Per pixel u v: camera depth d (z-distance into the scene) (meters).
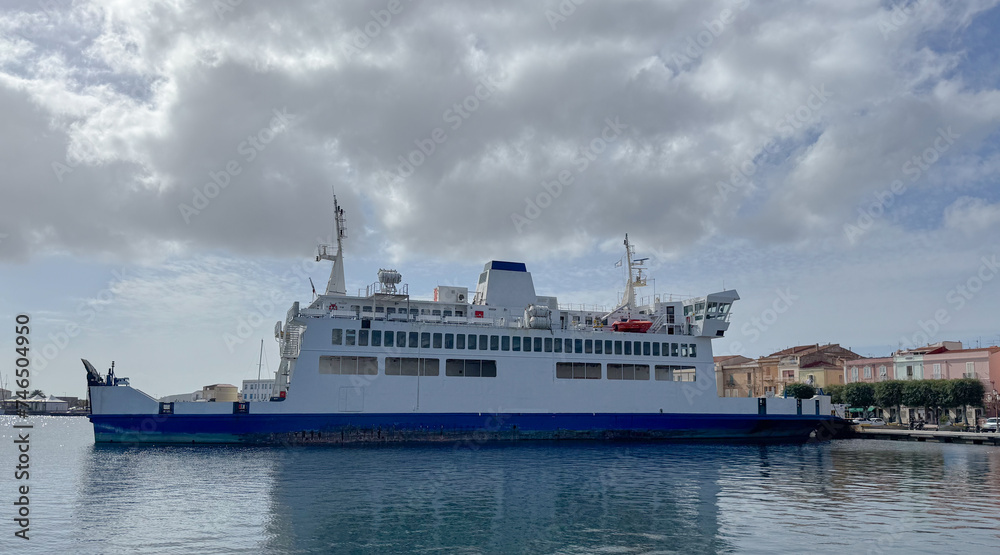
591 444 56.25
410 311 58.50
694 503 28.42
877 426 86.12
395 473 36.88
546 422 57.19
